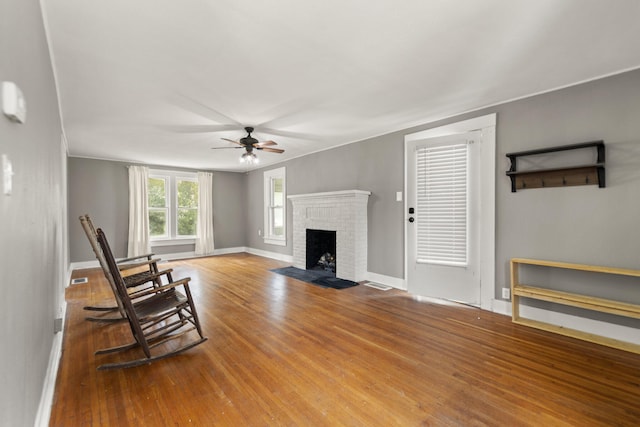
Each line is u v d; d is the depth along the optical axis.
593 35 1.98
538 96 2.93
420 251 3.83
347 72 2.49
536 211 2.96
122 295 2.22
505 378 2.02
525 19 1.82
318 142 4.93
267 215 7.19
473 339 2.61
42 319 1.64
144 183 6.42
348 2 1.66
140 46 2.07
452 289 3.58
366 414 1.68
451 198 3.57
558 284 2.85
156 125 3.82
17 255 1.06
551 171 2.85
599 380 1.99
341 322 3.02
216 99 3.01
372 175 4.59
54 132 2.46
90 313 3.33
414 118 3.68
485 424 1.59
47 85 1.94
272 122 3.76
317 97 3.00
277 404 1.77
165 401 1.79
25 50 1.21
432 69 2.46
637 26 1.88
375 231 4.58
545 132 2.89
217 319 3.11
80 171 5.84
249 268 5.76
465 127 3.46
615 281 2.54
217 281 4.72
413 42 2.07
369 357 2.31
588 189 2.66
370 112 3.45
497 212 3.23
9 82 0.91
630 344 2.46
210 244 7.39
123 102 3.04
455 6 1.70
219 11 1.72
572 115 2.73
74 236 5.77
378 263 4.54
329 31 1.94
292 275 5.12
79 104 3.07
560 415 1.65
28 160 1.25
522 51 2.19
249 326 2.92
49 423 1.60
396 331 2.79
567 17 1.80
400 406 1.74
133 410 1.71
